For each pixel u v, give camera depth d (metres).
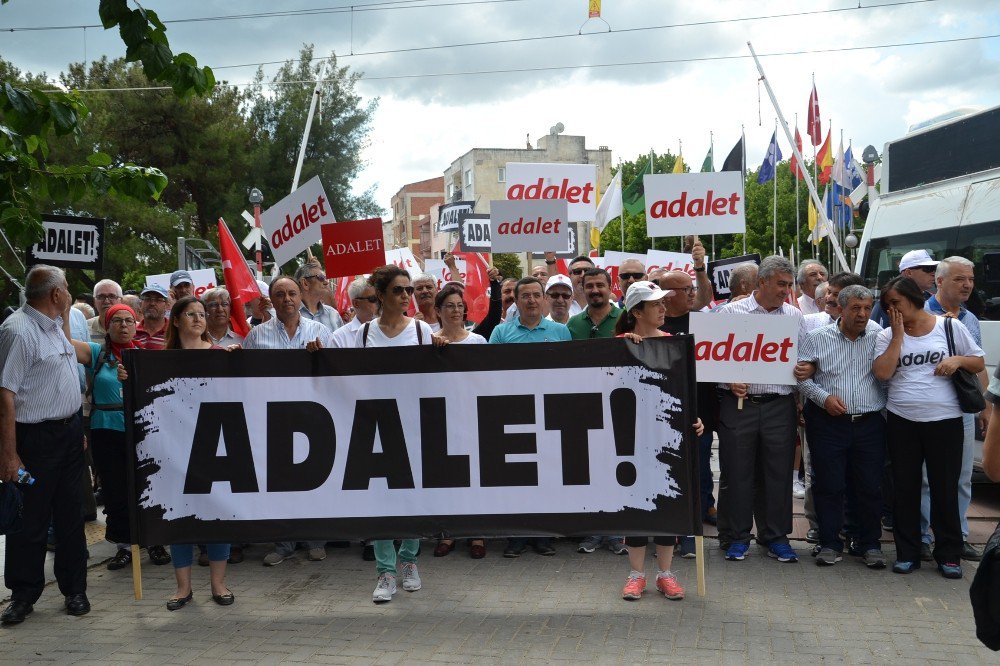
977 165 8.91
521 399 5.77
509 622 5.52
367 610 5.83
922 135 9.69
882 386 6.61
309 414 5.84
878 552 6.60
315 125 37.03
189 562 6.00
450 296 6.76
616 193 15.51
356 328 6.44
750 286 7.76
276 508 5.83
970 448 6.77
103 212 27.19
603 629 5.35
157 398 5.84
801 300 9.04
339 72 38.31
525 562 6.96
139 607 6.01
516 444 5.77
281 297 6.89
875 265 10.38
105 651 5.18
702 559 5.76
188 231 30.22
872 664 4.75
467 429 5.79
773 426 6.75
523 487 5.76
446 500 5.79
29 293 5.85
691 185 10.10
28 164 5.72
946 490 6.31
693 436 5.66
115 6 4.99
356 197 38.69
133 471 5.83
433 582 6.46
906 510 6.45
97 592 6.40
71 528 5.89
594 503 5.73
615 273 13.80
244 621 5.66
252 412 5.84
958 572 6.28
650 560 6.93
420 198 83.69
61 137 5.36
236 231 33.41
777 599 5.88
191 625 5.61
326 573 6.78
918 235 9.70
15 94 5.08
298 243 9.73
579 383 5.73
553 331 7.39
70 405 5.88
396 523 5.80
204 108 33.06
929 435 6.34
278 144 36.56
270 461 5.84
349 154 38.28
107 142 29.47
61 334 5.95
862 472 6.60
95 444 6.90
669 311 7.27
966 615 5.52
